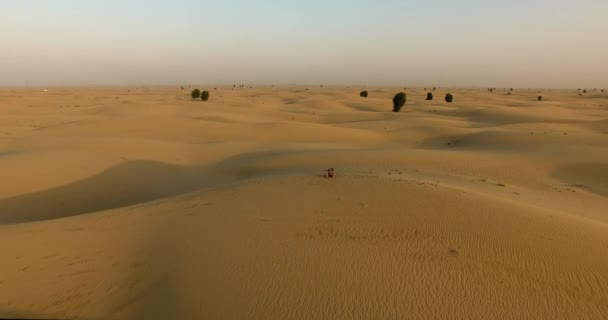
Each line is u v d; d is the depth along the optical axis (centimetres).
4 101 8444
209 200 1369
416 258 920
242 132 4188
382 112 7075
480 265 896
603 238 1088
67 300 841
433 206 1184
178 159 2792
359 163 2466
